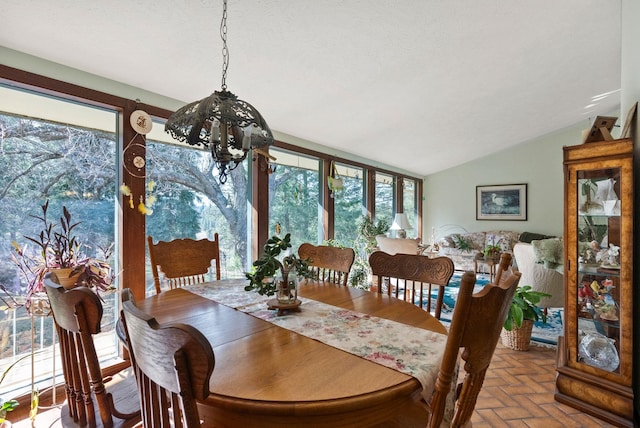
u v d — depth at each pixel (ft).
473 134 17.53
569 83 12.98
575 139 20.25
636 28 6.41
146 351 2.13
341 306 5.09
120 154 8.04
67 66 7.06
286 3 6.13
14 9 5.40
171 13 5.94
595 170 6.44
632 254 6.01
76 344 3.57
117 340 8.00
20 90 6.74
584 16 8.46
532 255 10.85
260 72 8.35
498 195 22.98
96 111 7.84
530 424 5.94
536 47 9.70
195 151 10.02
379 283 6.47
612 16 8.58
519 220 22.25
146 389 2.37
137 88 8.29
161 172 9.12
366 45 7.88
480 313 2.59
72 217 7.43
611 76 12.63
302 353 3.36
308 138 13.87
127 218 8.05
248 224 11.68
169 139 9.32
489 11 7.56
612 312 6.43
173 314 4.63
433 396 2.82
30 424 5.97
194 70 7.84
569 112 16.85
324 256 7.47
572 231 6.73
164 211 9.17
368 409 2.69
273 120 11.62
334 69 8.73
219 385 2.73
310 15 6.55
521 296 9.18
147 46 6.74
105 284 6.53
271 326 4.17
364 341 3.69
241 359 3.22
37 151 6.96
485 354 2.76
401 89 10.61
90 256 7.64
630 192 5.97
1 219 6.48
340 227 16.43
